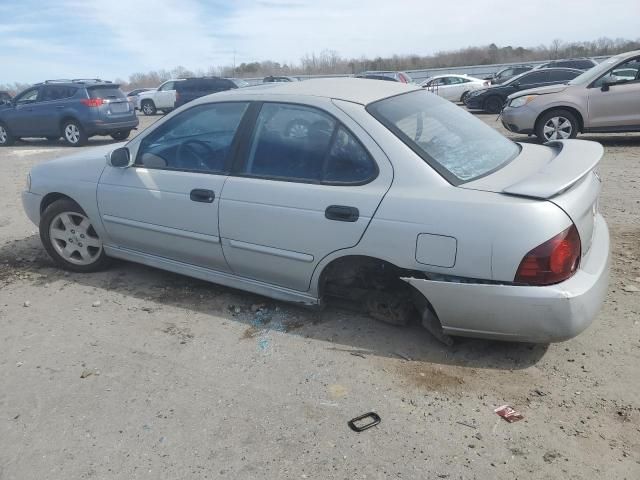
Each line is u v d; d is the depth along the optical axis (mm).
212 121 3881
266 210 3504
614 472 2357
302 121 3490
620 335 3359
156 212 4062
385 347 3387
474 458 2480
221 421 2799
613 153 9352
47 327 3846
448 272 2947
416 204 3008
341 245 3254
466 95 23984
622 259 4480
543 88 10359
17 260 5207
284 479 2410
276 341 3525
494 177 3102
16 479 2488
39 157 12711
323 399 2934
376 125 3238
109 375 3236
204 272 4074
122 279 4629
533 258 2750
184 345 3533
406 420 2746
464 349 3318
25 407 2979
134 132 18453
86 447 2664
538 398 2855
